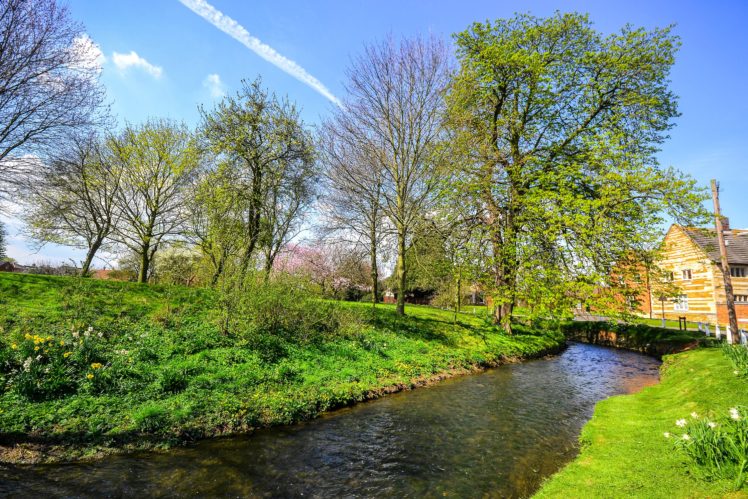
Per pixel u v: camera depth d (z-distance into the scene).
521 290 18.61
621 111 21.38
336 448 8.09
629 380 15.84
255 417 8.98
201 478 6.53
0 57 15.65
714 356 14.95
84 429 7.47
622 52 21.03
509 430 9.44
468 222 21.62
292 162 22.31
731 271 33.47
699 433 5.71
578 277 17.12
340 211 23.12
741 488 4.61
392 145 20.81
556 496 5.84
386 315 20.81
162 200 25.19
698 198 16.30
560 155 22.02
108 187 24.62
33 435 7.09
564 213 17.27
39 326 10.99
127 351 10.29
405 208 20.78
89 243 27.11
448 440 8.73
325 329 15.88
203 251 24.25
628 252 17.14
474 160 20.53
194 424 8.26
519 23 22.25
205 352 11.39
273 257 23.81
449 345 18.11
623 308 17.23
